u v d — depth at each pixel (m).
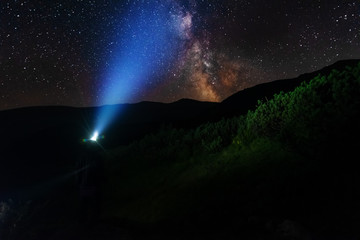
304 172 6.67
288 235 4.84
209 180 8.78
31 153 24.75
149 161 13.76
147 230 6.66
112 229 6.55
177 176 10.87
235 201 6.88
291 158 7.57
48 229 6.97
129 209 9.80
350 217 4.98
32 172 19.81
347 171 6.15
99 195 6.80
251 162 8.54
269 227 5.27
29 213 8.18
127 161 15.01
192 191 8.60
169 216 7.70
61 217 8.40
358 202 5.28
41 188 14.99
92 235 6.22
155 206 8.91
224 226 6.00
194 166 10.76
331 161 6.56
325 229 4.90
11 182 18.45
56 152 23.73
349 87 6.85
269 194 6.48
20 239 6.62
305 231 4.82
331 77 7.78
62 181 15.41
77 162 6.82
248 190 7.11
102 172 6.88
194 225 6.44
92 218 6.72
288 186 6.42
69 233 6.43
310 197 5.89
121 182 13.03
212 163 10.01
